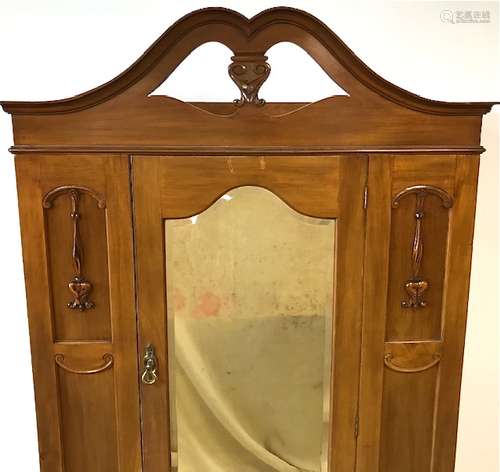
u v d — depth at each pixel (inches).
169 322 39.5
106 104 36.6
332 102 37.4
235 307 39.6
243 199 38.3
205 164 37.4
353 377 40.9
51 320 38.9
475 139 38.6
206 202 37.9
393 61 52.8
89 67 51.3
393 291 40.4
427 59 52.9
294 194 38.2
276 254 39.1
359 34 52.2
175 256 38.7
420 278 40.3
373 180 38.4
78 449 40.9
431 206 39.4
